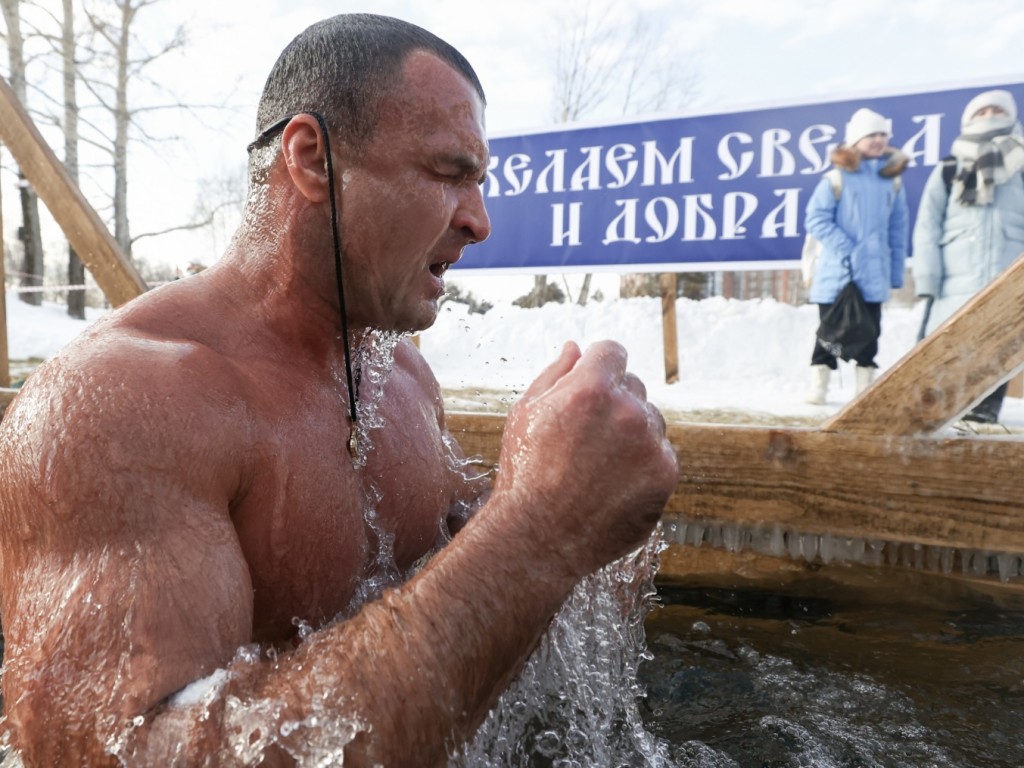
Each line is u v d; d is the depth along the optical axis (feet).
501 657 2.52
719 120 15.49
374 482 3.66
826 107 15.11
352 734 2.26
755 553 7.49
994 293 6.48
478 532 2.60
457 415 8.35
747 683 5.20
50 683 2.33
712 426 7.53
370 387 3.83
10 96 10.02
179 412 2.69
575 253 16.37
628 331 23.22
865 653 5.66
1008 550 6.55
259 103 3.55
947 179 14.75
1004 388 13.26
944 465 6.72
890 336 21.22
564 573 2.59
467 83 3.40
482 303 23.98
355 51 3.20
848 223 15.43
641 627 4.92
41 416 2.64
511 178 16.67
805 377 20.70
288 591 3.11
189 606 2.44
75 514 2.47
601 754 4.27
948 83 14.51
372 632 2.45
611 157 16.02
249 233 3.49
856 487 7.02
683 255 15.90
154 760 2.19
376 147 3.19
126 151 45.50
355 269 3.31
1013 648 5.72
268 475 2.98
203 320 3.21
